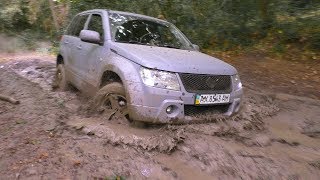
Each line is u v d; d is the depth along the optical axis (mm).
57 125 4844
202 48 12711
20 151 4016
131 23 5754
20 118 5188
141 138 4324
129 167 3818
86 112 5332
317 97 7945
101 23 5723
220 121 4891
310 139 5262
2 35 17031
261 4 12617
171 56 4812
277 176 3902
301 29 12156
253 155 4305
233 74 5066
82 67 5992
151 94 4328
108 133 4445
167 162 3988
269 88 8516
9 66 10359
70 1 14117
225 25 12703
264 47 12516
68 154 3998
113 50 5035
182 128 4523
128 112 4531
